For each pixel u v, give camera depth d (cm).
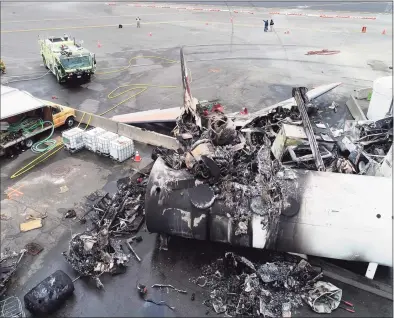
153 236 1370
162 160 1383
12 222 1444
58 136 2072
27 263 1261
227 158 1359
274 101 2570
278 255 1274
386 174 1355
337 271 1223
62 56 2739
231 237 1199
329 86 2534
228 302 1121
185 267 1243
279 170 1264
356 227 1122
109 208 1446
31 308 1080
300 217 1142
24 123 1930
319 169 1312
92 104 2541
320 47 3878
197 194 1201
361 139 1759
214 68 3253
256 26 4872
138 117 2139
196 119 1717
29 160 1847
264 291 1134
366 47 3875
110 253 1277
